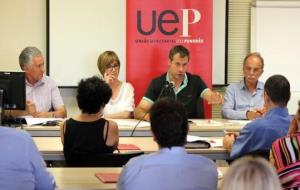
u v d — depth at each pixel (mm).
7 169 2029
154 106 2045
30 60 4504
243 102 4805
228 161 3406
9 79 3785
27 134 2123
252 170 1265
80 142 2916
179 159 1968
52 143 3477
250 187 1232
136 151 3043
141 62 5242
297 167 2129
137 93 5250
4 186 2020
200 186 1951
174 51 4676
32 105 4332
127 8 5207
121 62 5328
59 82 5254
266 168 1276
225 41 5465
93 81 2951
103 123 2955
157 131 2002
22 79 3799
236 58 5539
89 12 5258
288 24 5473
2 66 5258
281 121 2883
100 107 2957
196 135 3984
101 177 2514
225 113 4715
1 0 5230
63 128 2984
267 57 5469
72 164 2877
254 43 5461
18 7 5254
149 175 1939
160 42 5258
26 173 2057
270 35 5469
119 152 2979
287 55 5488
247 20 5516
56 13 5211
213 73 5457
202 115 4875
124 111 4738
